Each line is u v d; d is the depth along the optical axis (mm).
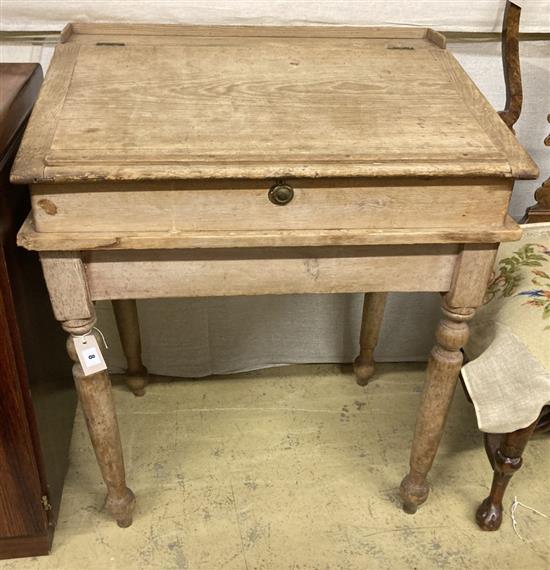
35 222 845
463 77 1043
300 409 1486
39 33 1195
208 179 819
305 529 1240
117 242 847
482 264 932
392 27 1197
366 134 875
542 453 1397
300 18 1201
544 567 1191
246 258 910
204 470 1343
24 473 1069
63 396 1314
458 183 860
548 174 1421
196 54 1066
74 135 835
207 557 1190
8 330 943
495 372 1045
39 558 1178
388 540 1227
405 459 1380
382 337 1582
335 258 923
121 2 1162
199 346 1523
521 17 1201
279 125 882
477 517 1242
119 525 1229
